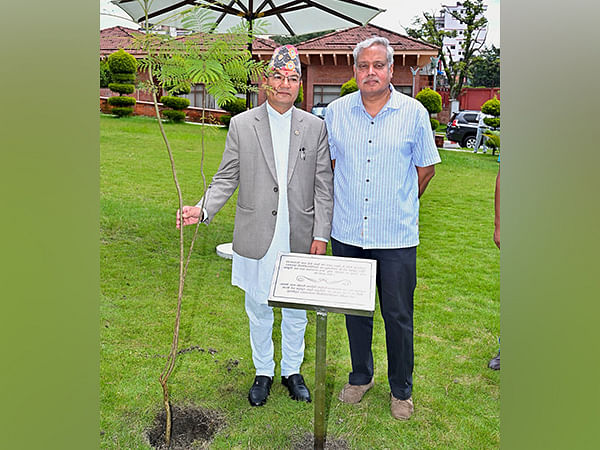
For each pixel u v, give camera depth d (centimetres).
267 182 232
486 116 1173
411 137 221
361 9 411
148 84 203
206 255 449
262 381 253
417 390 262
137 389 256
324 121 239
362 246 229
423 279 423
